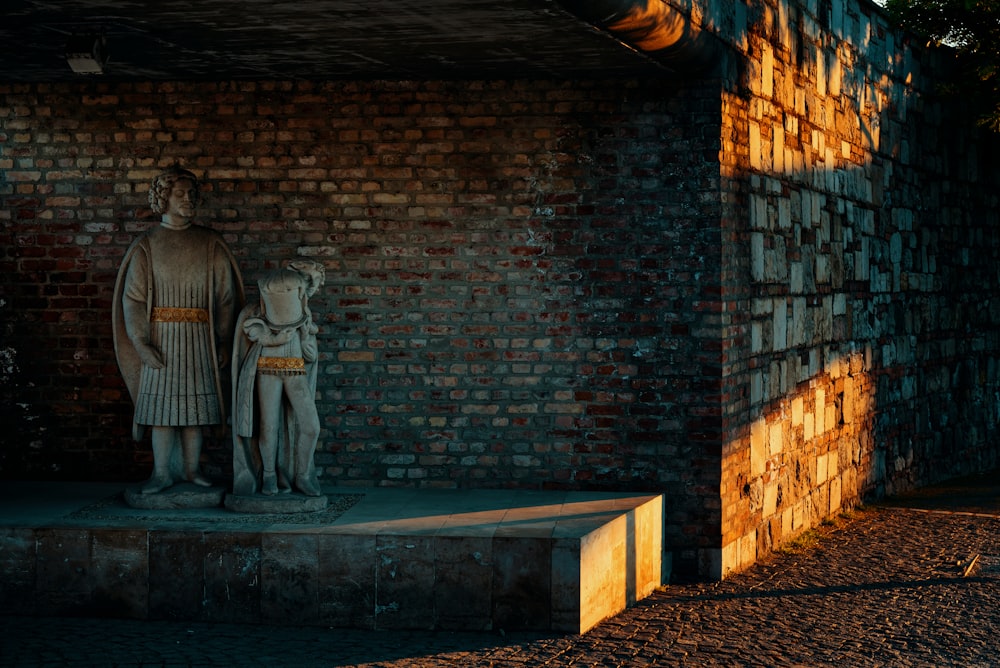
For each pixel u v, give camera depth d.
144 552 8.71
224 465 10.64
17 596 8.79
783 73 11.78
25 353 10.77
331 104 10.49
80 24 8.30
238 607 8.70
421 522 9.02
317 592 8.65
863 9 14.28
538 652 8.12
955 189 17.08
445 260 10.48
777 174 11.60
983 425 17.89
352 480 10.58
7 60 9.61
